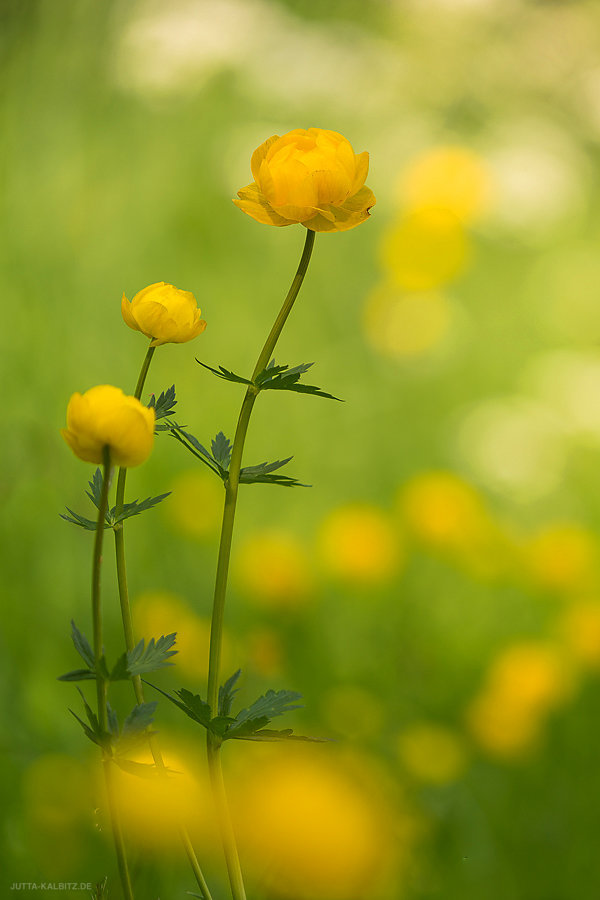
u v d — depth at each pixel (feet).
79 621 5.69
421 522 6.92
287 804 4.02
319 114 12.26
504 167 11.36
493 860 4.50
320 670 5.76
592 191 12.96
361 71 12.10
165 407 3.69
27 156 8.66
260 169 3.66
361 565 6.45
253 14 11.57
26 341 6.80
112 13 10.21
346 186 3.65
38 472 6.09
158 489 6.88
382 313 9.84
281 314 3.63
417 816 4.47
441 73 13.08
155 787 3.85
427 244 9.70
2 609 5.30
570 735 5.31
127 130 10.28
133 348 8.04
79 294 7.68
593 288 11.10
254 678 5.38
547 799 4.89
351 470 8.34
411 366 9.78
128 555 6.17
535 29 13.28
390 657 6.02
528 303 11.21
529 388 9.79
